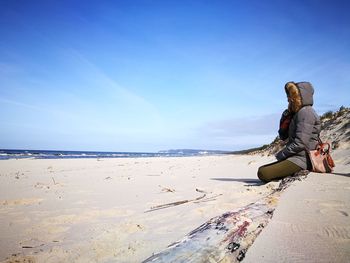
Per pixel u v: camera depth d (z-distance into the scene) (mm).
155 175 9891
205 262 1609
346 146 11844
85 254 2471
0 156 33750
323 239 2086
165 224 3303
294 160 5953
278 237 2135
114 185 7379
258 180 7141
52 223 3770
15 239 3160
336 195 3652
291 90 6164
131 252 2451
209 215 3533
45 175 10500
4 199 5613
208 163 17531
